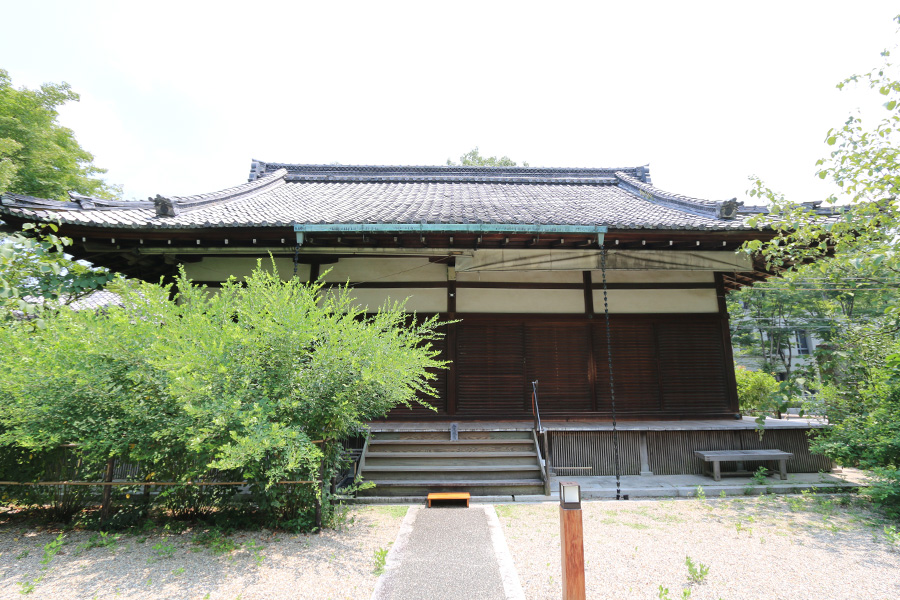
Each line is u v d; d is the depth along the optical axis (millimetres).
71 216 7016
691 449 7445
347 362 4672
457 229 6930
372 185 13023
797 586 3477
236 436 3900
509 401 8922
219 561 3898
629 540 4512
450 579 3588
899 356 5766
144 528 4648
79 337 4461
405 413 8820
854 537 4582
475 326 9133
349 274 9109
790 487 6504
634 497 6324
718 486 6586
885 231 4863
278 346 4543
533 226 6957
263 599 3232
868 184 4906
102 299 12000
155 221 7359
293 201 10320
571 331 9227
